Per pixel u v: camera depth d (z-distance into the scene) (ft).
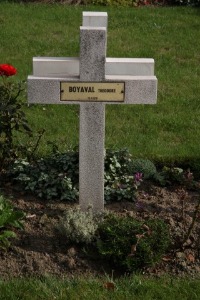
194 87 31.94
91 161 19.66
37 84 19.01
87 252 18.72
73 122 27.76
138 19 42.37
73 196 21.29
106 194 21.40
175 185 22.70
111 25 40.96
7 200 20.86
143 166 22.71
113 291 17.33
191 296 17.29
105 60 18.90
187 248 18.98
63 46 37.29
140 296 17.20
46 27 40.27
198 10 44.83
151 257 18.06
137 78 19.10
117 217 19.44
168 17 42.91
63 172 22.04
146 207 21.03
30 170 22.17
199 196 21.93
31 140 25.48
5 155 22.16
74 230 18.86
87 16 20.11
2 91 21.77
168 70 34.12
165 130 27.25
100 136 19.47
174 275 18.26
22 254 18.67
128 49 37.04
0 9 43.42
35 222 20.10
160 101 30.07
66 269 18.28
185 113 28.89
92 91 19.11
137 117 28.37
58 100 19.17
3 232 19.12
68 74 19.31
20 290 17.22
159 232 18.53
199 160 23.91
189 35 39.58
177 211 20.80
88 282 17.62
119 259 18.17
